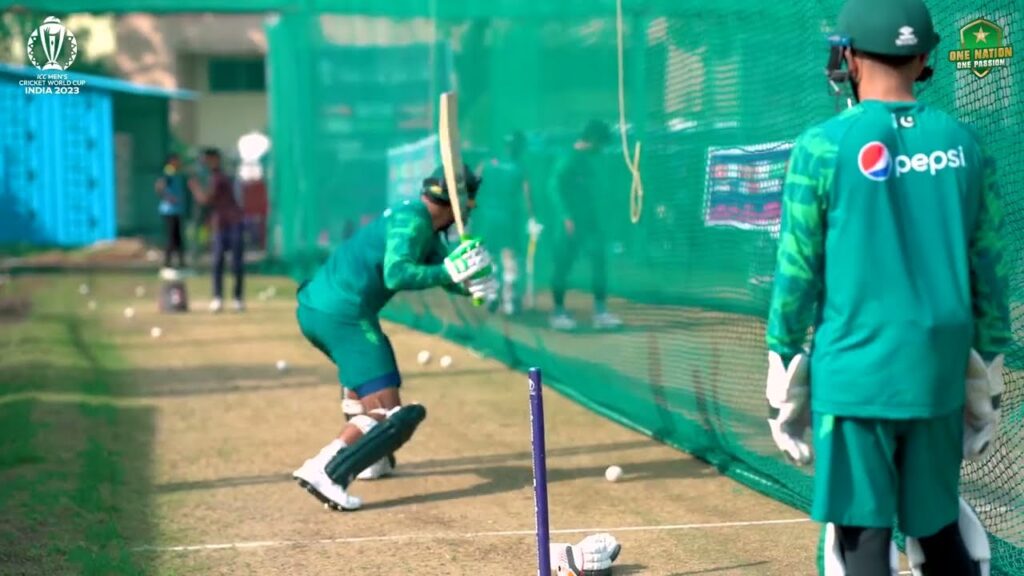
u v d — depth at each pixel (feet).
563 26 30.12
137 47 110.22
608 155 26.86
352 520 18.17
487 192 35.29
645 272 24.45
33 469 21.29
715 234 22.03
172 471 21.30
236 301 48.91
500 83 34.71
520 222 32.53
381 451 18.75
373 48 47.73
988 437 10.66
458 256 18.51
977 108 17.13
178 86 112.27
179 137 112.78
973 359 10.46
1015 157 17.39
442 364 33.40
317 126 56.70
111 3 47.47
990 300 10.48
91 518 18.22
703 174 22.61
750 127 20.94
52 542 16.92
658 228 24.12
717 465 20.95
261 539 17.19
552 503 18.93
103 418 25.84
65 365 33.37
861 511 10.07
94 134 87.66
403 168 44.27
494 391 29.45
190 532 17.53
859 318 10.02
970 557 10.76
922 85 16.80
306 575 15.47
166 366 33.76
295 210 61.21
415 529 17.60
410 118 43.19
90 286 59.88
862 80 10.65
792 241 10.16
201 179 79.82
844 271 10.05
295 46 58.90
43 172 86.99
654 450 22.70
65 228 87.61
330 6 51.42
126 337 40.11
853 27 10.48
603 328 26.53
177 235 68.74
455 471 21.27
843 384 10.03
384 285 19.52
